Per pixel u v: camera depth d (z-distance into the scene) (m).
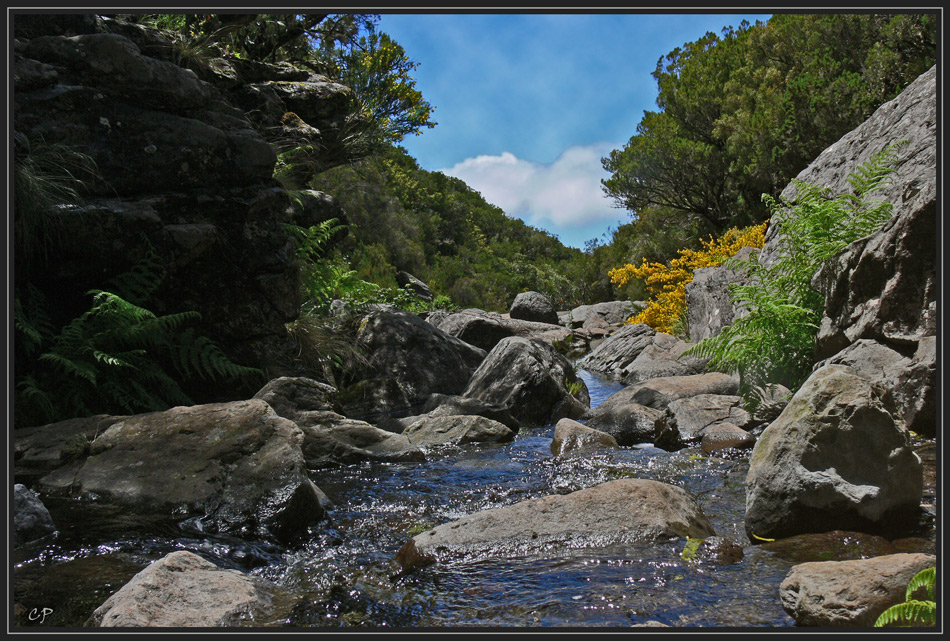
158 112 6.06
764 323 5.52
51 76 5.49
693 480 4.32
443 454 5.75
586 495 3.34
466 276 35.44
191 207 6.21
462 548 3.07
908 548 2.65
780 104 16.88
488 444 6.17
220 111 6.71
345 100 10.30
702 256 14.34
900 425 2.95
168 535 3.37
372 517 3.96
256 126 8.82
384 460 5.45
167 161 6.00
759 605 2.35
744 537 3.19
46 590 2.72
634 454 5.27
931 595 2.04
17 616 2.49
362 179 24.84
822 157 7.93
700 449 5.15
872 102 14.63
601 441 5.71
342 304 9.78
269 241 6.77
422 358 8.82
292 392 6.06
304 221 9.39
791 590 2.25
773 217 8.32
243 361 6.61
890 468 2.87
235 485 3.79
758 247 12.32
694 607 2.37
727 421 5.53
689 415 5.71
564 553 2.97
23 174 4.89
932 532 2.77
